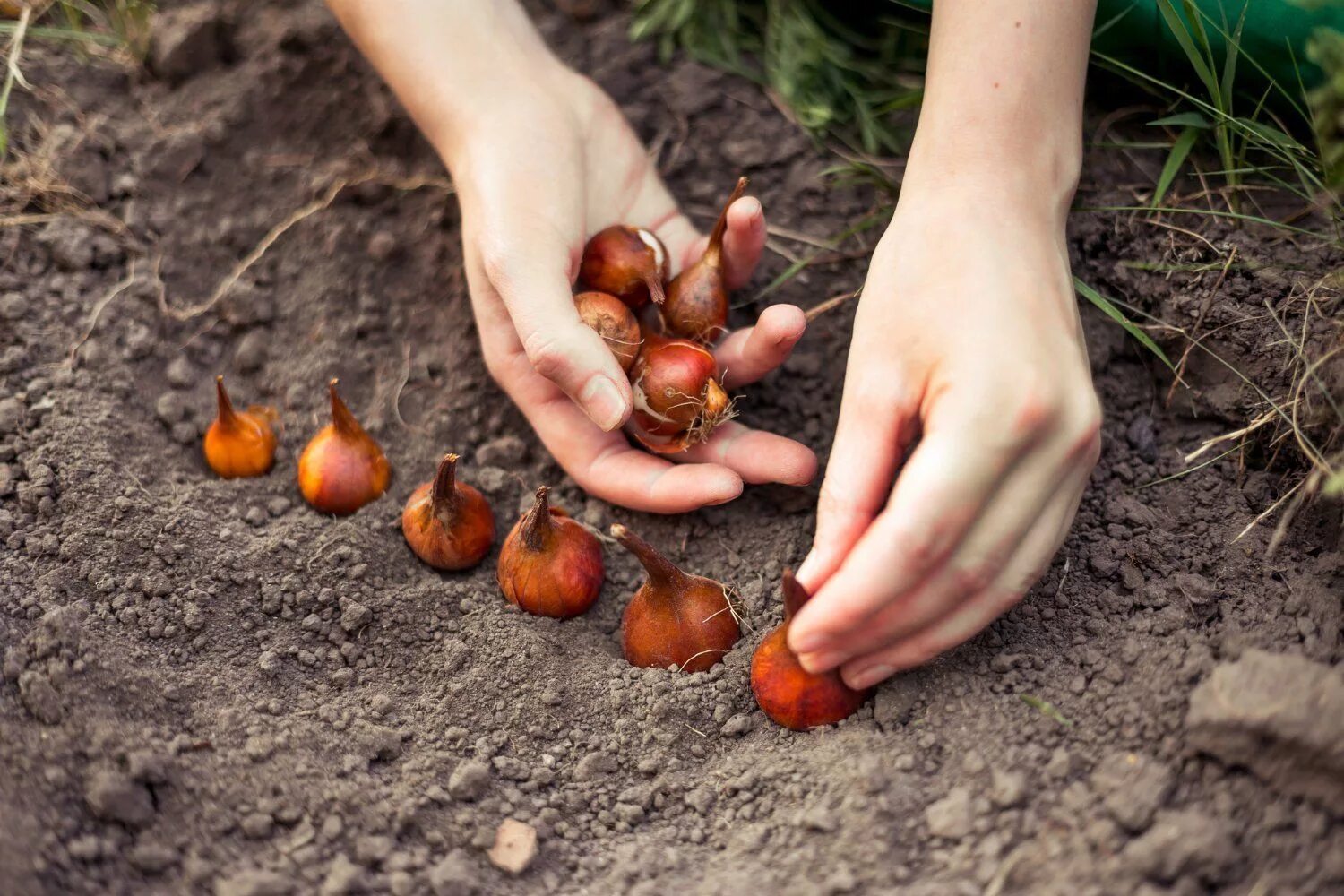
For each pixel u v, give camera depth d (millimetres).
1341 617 583
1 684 582
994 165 591
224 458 666
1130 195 692
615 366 607
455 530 633
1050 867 535
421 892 557
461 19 673
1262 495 632
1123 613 604
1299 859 530
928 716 580
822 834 556
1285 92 667
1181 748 553
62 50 761
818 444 678
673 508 637
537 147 651
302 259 730
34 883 542
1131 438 659
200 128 752
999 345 547
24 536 630
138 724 583
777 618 623
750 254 656
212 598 625
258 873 553
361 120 761
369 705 608
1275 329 641
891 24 771
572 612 630
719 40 776
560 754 599
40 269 704
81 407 666
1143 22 684
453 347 710
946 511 534
